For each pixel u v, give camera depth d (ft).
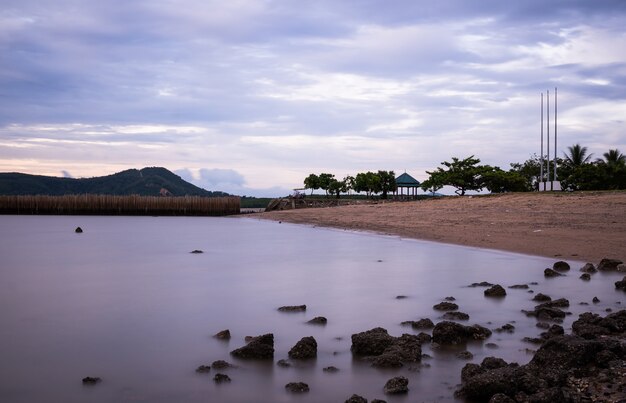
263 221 197.16
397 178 316.40
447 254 71.41
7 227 160.56
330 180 360.89
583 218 96.78
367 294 43.96
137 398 22.17
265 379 24.21
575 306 37.78
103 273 58.34
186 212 259.80
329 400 21.84
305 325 33.91
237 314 37.17
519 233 86.48
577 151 243.81
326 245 90.27
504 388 20.99
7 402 21.85
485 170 266.98
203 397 22.22
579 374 22.95
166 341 30.48
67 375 24.91
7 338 31.27
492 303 39.55
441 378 24.02
